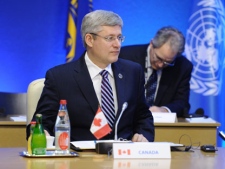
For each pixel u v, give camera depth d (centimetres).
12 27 1295
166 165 554
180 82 1132
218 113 1265
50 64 1309
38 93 764
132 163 559
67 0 1313
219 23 1275
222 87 1283
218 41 1269
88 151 638
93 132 711
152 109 1059
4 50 1291
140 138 700
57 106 725
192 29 1273
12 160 565
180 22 1345
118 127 727
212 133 992
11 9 1295
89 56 743
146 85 1122
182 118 1076
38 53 1305
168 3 1344
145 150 596
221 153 656
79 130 717
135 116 771
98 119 710
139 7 1340
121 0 1337
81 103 718
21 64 1298
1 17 1290
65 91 724
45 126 714
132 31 1337
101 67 740
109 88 733
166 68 1131
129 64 771
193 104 1263
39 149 591
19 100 1059
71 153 603
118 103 728
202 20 1270
